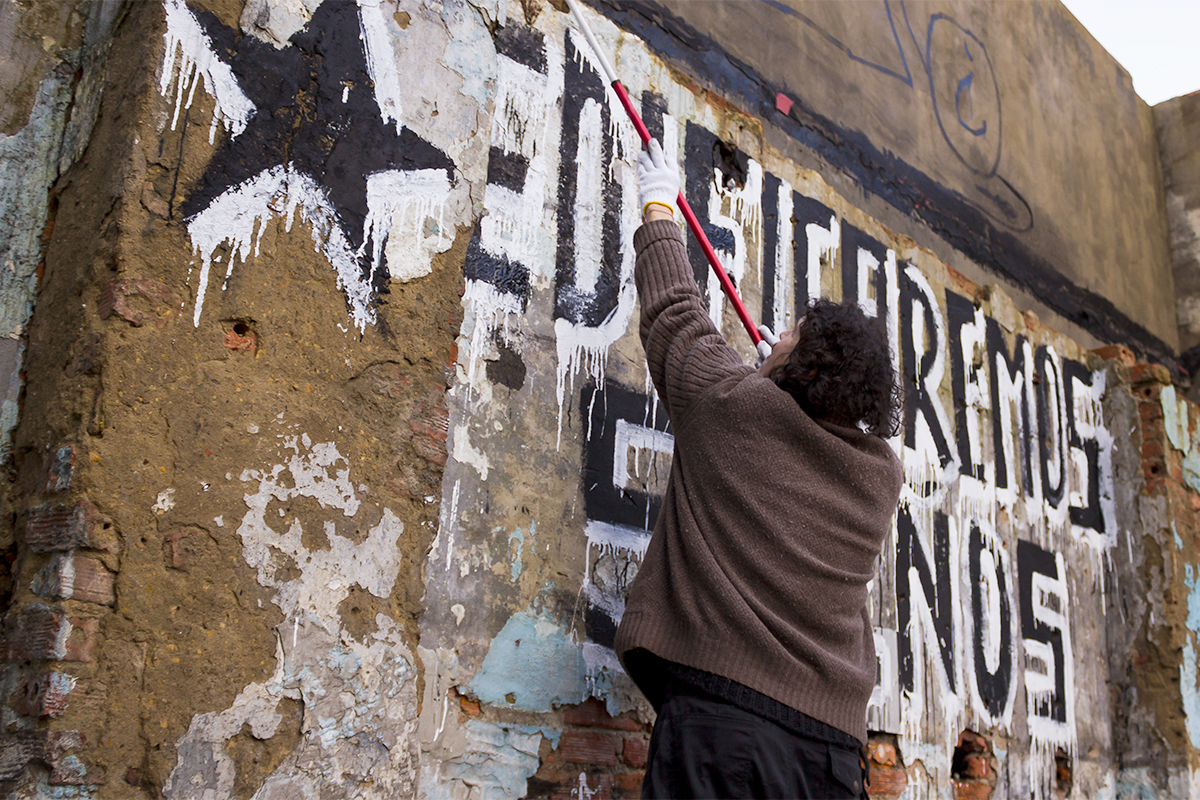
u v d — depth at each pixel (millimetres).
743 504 1606
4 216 1863
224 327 1713
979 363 4078
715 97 3123
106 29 1938
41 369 1730
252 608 1648
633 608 1698
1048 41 5543
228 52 1804
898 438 3557
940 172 4414
